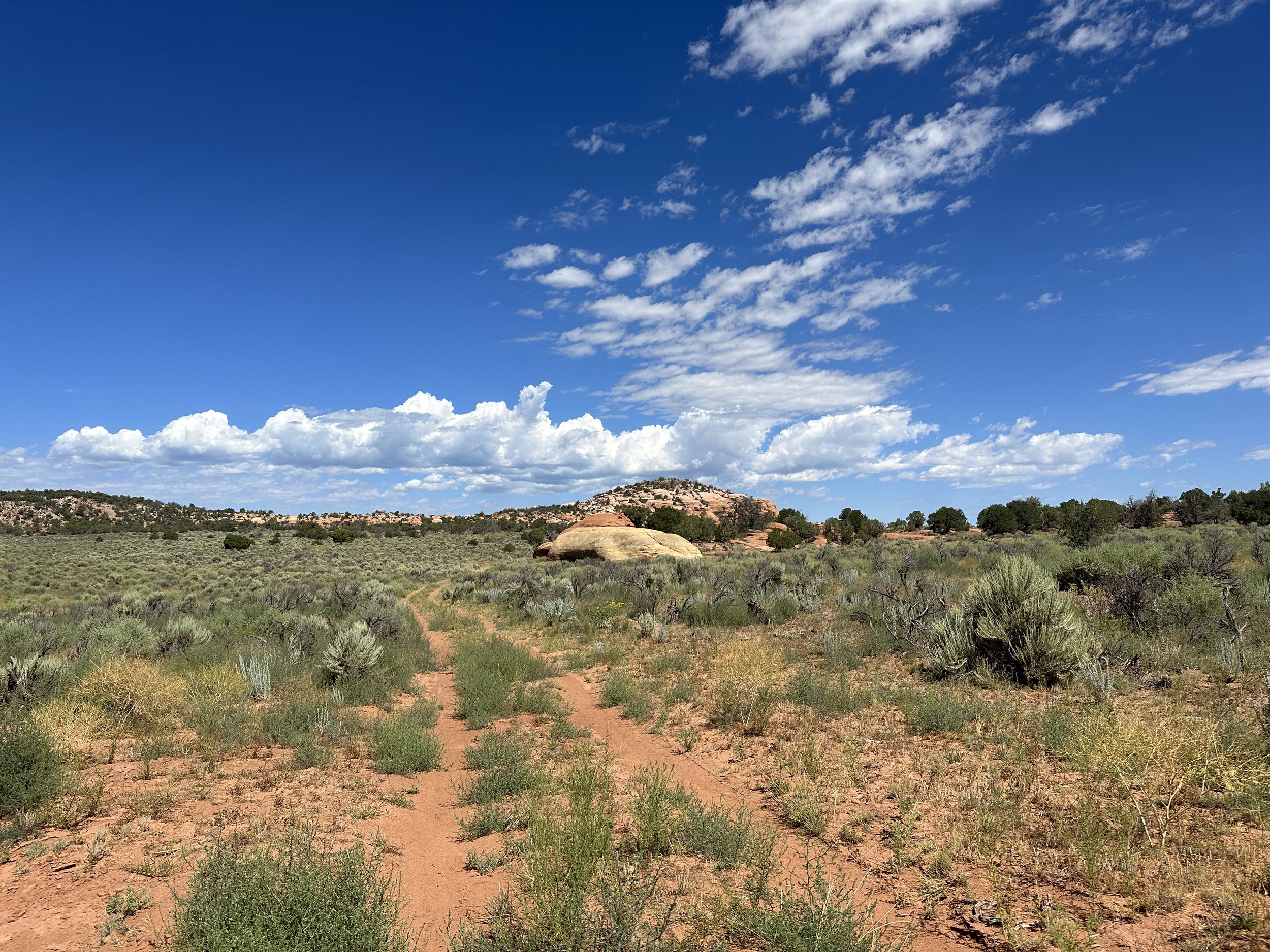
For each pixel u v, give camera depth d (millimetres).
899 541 52344
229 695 11492
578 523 62250
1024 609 10805
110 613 23047
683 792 6863
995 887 4727
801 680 10844
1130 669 10086
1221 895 4262
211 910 3561
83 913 4367
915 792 6609
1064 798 6070
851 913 3943
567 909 3982
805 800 6469
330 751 8766
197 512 153500
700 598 21344
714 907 4512
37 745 6559
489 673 13633
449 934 4289
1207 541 22422
